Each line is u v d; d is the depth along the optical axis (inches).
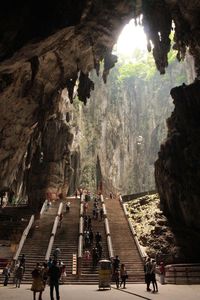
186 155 1026.1
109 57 1019.9
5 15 550.0
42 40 668.1
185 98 1117.7
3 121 940.6
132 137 2760.8
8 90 837.2
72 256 887.7
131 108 2847.0
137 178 2662.4
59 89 1095.0
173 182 1064.2
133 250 943.7
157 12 935.7
